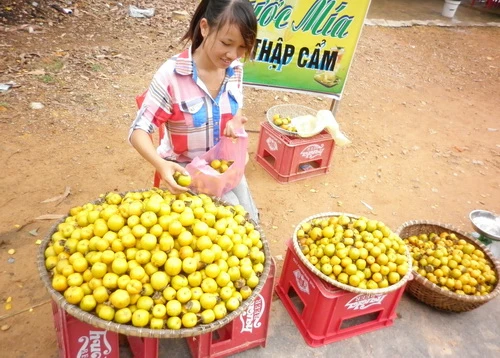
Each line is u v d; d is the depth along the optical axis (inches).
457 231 143.0
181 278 80.6
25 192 155.1
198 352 100.7
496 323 130.7
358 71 311.9
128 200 88.5
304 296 116.8
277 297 129.4
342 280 108.4
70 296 75.3
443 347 120.7
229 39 84.9
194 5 365.4
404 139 233.5
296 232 122.0
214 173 100.9
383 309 119.5
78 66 242.7
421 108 272.8
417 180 200.4
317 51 174.2
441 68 345.4
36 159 171.9
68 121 197.9
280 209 167.8
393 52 359.3
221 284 83.6
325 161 190.2
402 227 141.0
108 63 252.8
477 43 414.9
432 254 131.0
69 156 176.9
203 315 78.7
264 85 180.9
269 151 185.0
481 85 323.9
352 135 228.8
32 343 107.4
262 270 92.7
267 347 113.4
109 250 80.7
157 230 82.4
